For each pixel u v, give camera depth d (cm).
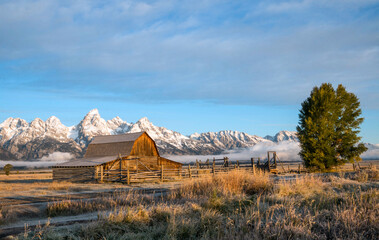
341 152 4291
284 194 1521
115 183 3356
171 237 902
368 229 901
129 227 1002
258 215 1016
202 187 1794
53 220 1213
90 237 918
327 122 4238
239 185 1766
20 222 1212
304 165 4444
